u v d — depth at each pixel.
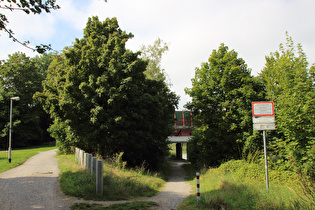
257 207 6.46
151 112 19.47
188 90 23.30
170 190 11.80
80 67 18.31
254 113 9.27
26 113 47.59
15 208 6.39
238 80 21.48
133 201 8.02
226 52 22.58
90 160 10.65
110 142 17.89
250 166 13.55
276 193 7.90
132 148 20.27
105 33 21.97
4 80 47.62
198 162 24.02
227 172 15.18
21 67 48.53
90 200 7.68
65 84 18.41
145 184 11.15
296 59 12.59
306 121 11.20
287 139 12.16
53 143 57.81
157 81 22.67
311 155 10.64
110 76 17.94
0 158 20.22
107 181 9.48
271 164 13.16
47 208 6.48
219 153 22.58
